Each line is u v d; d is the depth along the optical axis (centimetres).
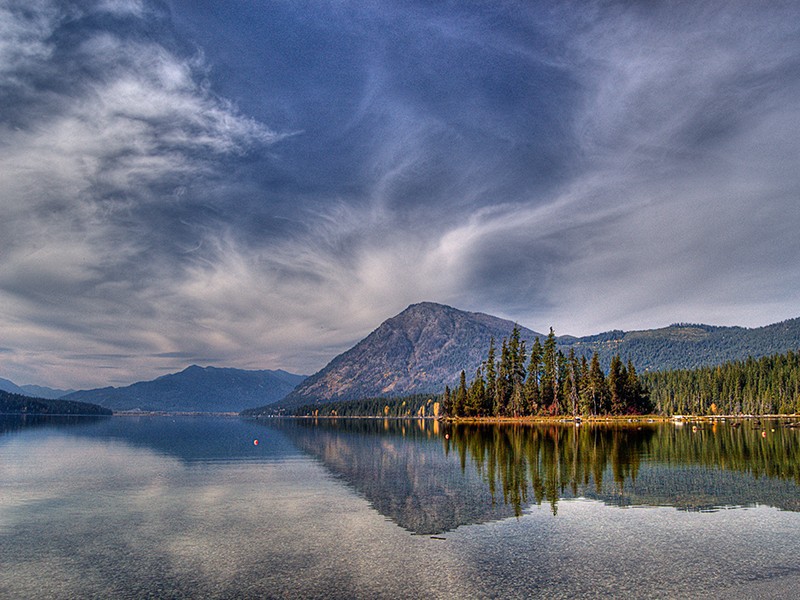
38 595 1736
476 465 5019
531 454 5956
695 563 2042
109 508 3095
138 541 2358
